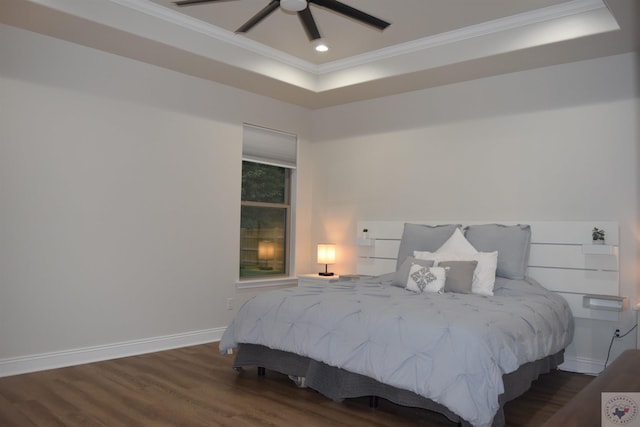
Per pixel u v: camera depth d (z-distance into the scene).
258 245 5.70
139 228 4.48
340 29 4.34
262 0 3.81
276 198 5.92
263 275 5.75
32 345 3.83
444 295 3.74
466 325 2.74
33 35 3.87
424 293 3.84
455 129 4.97
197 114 4.95
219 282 5.13
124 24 3.84
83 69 4.14
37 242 3.86
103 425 2.78
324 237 6.00
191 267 4.88
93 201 4.18
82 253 4.11
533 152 4.48
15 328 3.74
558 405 3.27
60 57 4.01
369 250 5.48
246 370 3.96
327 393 3.23
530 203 4.48
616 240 4.00
